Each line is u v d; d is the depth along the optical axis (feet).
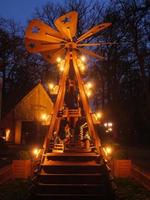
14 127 134.00
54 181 28.81
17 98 141.49
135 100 124.98
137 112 123.13
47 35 32.71
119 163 37.40
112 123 117.91
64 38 33.09
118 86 116.67
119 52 108.06
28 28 32.45
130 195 29.27
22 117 134.10
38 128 127.95
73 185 28.25
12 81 148.56
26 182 33.58
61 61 34.35
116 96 116.57
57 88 34.14
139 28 99.09
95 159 31.07
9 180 35.19
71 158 31.17
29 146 104.58
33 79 146.92
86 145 34.60
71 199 27.45
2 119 134.41
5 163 52.44
